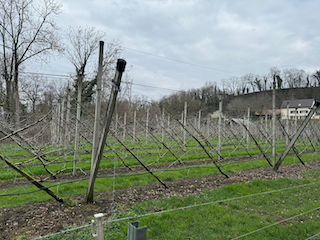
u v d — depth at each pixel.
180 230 5.52
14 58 22.91
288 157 16.38
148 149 18.19
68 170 11.18
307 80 88.38
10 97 22.81
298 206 7.23
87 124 14.20
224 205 7.13
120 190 8.28
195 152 17.06
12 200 7.02
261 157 16.55
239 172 11.57
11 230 5.27
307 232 5.64
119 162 12.98
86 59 29.78
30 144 10.49
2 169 10.75
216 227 5.70
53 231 5.16
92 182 6.63
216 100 72.00
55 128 13.95
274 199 7.69
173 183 9.39
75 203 6.78
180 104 32.97
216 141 25.00
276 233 5.50
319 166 13.93
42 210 6.30
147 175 10.20
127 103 22.77
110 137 17.58
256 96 83.50
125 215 6.02
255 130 26.27
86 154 15.36
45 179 9.38
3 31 21.97
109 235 5.07
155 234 5.38
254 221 6.12
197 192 8.30
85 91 28.05
